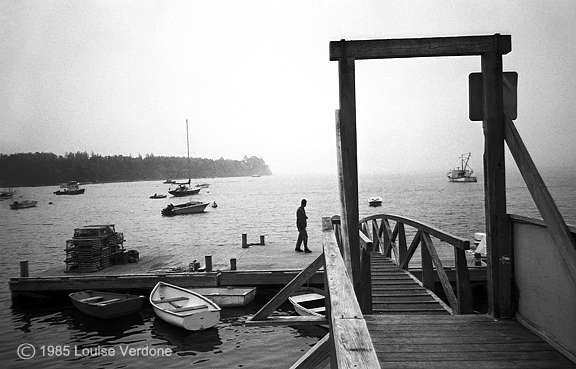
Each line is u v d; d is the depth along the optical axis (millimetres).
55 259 26734
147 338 11984
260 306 13742
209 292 13805
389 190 107125
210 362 10523
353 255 3980
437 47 3791
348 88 3869
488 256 3961
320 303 12812
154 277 14555
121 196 134875
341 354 1298
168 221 49719
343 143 3879
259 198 97688
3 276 21312
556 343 3125
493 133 3795
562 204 50750
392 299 5715
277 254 17625
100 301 13703
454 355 3148
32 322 13375
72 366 10398
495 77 3785
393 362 3068
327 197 97688
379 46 3822
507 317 3838
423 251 6469
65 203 104125
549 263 3180
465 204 61406
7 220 61094
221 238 32812
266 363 10445
